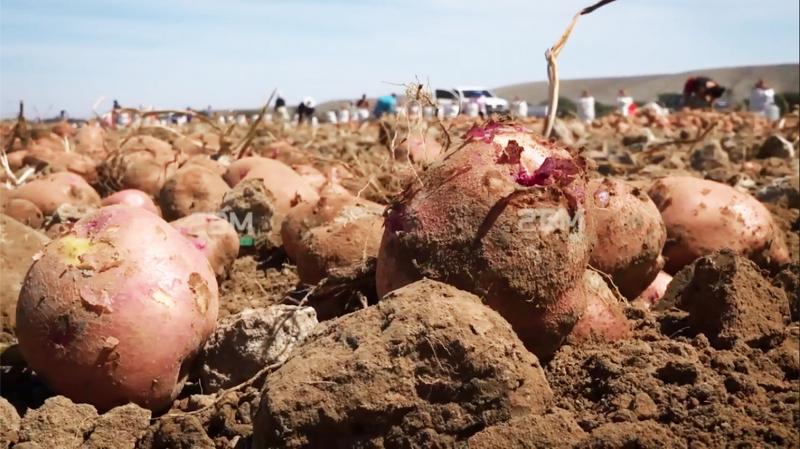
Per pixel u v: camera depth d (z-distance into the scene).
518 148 0.60
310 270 0.82
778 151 1.88
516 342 0.54
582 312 0.61
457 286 0.58
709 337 0.64
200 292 0.64
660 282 0.80
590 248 0.62
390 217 0.62
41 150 1.67
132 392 0.62
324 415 0.51
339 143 2.20
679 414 0.53
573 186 0.60
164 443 0.56
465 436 0.52
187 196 1.10
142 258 0.63
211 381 0.64
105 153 1.65
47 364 0.62
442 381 0.52
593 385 0.58
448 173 0.61
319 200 0.93
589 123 3.78
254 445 0.53
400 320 0.53
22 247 0.82
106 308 0.61
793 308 0.71
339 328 0.55
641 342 0.62
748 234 0.84
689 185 0.86
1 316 0.77
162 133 1.90
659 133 3.00
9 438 0.58
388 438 0.52
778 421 0.53
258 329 0.64
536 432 0.51
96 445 0.57
